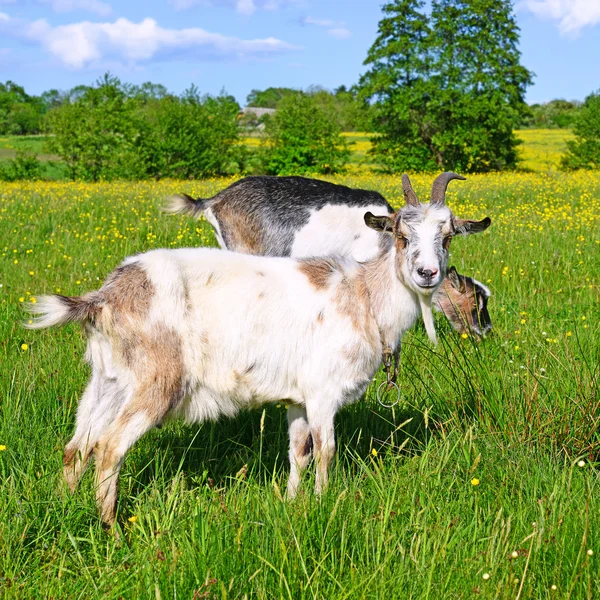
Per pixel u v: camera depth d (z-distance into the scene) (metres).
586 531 2.97
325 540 3.18
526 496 3.70
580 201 15.75
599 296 7.78
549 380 4.84
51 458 3.97
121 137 35.09
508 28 43.81
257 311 3.88
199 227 11.09
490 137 42.81
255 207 6.87
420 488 3.74
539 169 43.47
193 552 3.04
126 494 3.88
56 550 3.25
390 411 5.02
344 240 6.67
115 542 3.37
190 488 4.04
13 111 102.81
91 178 34.47
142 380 3.69
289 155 37.91
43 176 34.16
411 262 4.03
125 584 2.96
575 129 41.00
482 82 43.03
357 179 24.28
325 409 4.01
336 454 4.22
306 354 3.97
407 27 44.03
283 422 4.90
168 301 3.72
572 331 6.35
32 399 4.61
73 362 5.35
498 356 5.64
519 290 7.98
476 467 3.94
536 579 3.06
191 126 35.91
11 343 5.89
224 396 3.94
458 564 3.11
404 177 4.44
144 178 34.59
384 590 2.88
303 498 3.52
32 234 10.56
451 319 6.84
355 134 75.56
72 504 3.48
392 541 3.22
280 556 3.03
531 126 102.88
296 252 6.77
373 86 43.03
